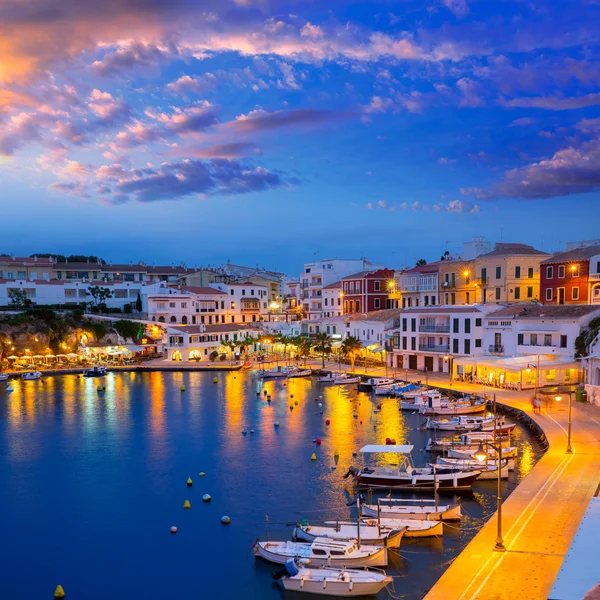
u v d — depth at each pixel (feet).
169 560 121.19
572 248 383.65
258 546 121.19
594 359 236.22
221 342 457.27
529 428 209.56
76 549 126.72
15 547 128.06
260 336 481.87
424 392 275.18
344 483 163.12
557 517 121.60
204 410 268.41
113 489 162.09
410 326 364.58
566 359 270.26
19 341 421.59
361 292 465.06
